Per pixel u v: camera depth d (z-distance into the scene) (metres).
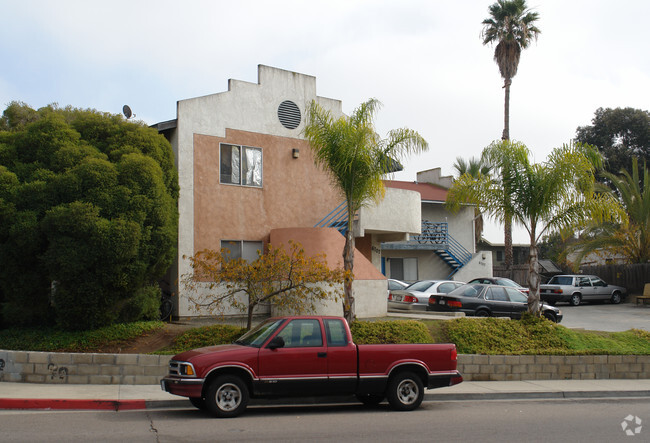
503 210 16.06
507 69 36.66
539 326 15.20
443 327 15.01
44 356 11.77
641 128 45.38
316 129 15.09
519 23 36.22
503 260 48.88
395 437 8.02
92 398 10.19
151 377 12.06
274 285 15.10
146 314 15.45
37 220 13.18
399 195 22.77
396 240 23.73
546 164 15.70
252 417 9.43
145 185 14.09
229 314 18.62
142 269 13.72
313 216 21.22
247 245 19.75
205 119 19.23
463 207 33.19
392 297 21.53
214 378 9.34
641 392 12.70
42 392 10.66
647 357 14.66
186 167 18.70
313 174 21.42
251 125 20.20
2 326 14.52
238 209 19.62
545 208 15.55
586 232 32.69
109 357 11.93
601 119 47.44
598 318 24.33
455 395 11.81
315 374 9.66
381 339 13.75
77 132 15.10
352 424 8.92
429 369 10.36
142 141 15.59
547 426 8.98
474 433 8.38
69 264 12.80
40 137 14.41
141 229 13.67
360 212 21.62
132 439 7.61
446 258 31.09
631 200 32.50
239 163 19.81
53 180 13.59
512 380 13.75
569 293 29.72
